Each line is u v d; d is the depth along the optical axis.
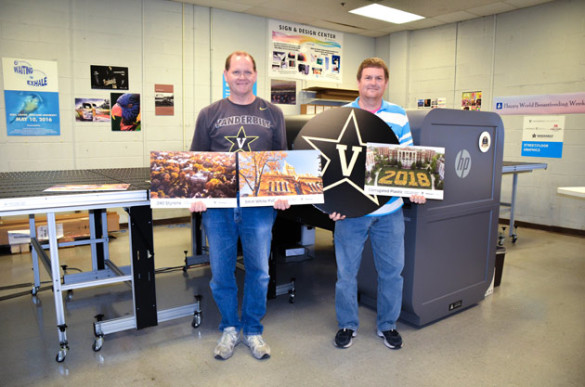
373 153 1.93
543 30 5.10
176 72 5.24
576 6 4.79
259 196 1.84
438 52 6.29
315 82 6.55
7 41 4.20
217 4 5.25
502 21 5.50
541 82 5.18
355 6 5.31
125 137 4.98
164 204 1.80
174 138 5.33
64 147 4.62
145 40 4.98
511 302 2.83
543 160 5.22
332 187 1.93
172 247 4.25
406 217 2.31
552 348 2.20
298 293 2.98
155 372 1.95
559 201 5.11
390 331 2.18
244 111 1.90
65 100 4.57
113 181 2.48
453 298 2.57
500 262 3.07
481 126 2.53
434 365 2.02
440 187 1.97
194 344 2.23
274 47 6.01
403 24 6.20
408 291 2.35
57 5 4.41
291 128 3.14
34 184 2.29
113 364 2.03
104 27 4.70
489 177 2.66
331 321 2.52
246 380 1.88
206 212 1.94
